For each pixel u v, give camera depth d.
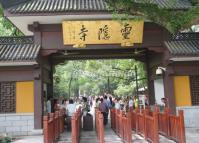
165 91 17.38
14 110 16.48
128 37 16.42
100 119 11.59
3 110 16.48
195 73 17.27
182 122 11.81
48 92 19.86
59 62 21.02
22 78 16.53
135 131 16.34
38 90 16.45
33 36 16.89
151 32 17.02
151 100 20.66
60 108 18.42
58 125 14.93
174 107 16.98
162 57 17.41
